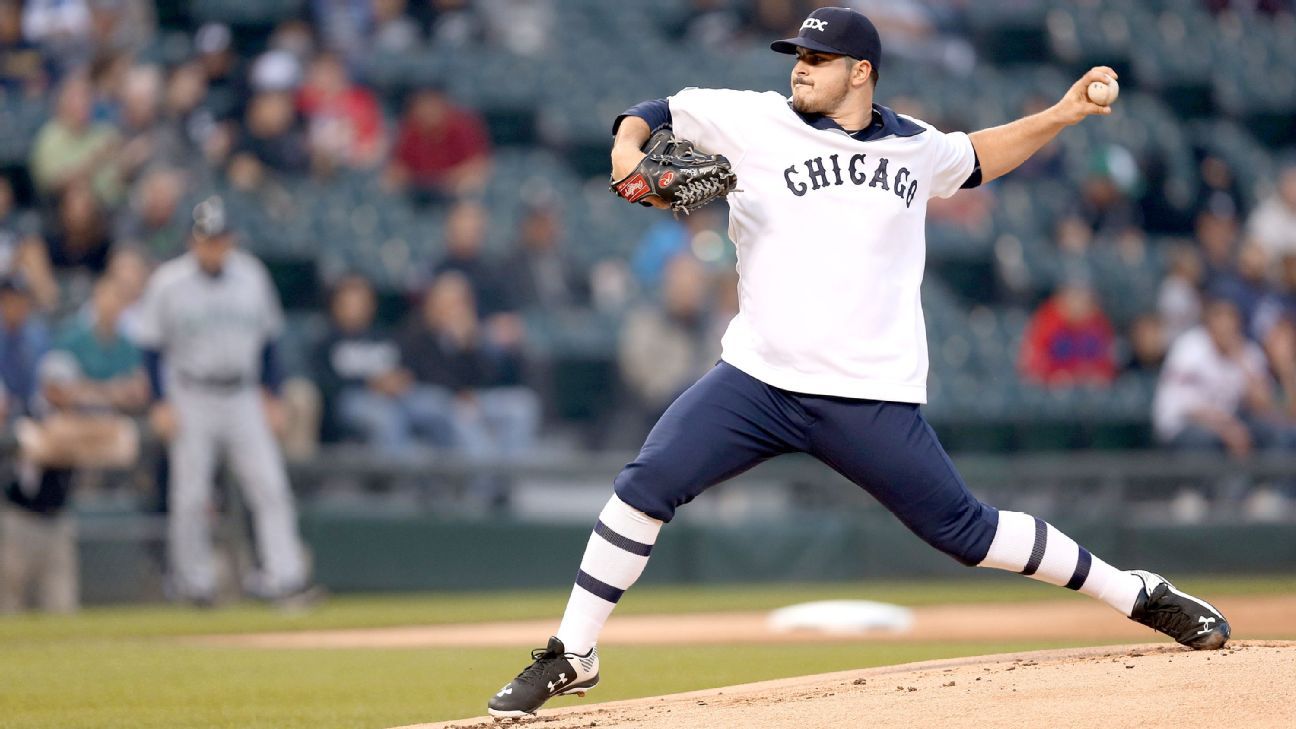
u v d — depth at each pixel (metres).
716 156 14.02
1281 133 68.00
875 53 14.70
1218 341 45.56
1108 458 47.88
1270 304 50.69
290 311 47.97
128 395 36.84
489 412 42.72
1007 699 12.62
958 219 55.44
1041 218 57.34
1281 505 45.56
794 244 14.52
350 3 57.25
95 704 17.95
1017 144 15.67
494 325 44.38
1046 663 14.99
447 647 25.75
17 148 50.47
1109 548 43.62
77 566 36.09
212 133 49.16
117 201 46.31
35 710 17.45
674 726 12.77
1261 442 45.59
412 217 50.31
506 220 51.84
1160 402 45.84
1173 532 44.22
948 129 59.62
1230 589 37.91
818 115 14.76
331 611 34.62
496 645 26.16
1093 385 49.19
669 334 44.44
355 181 50.59
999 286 54.56
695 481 14.59
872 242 14.55
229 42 52.72
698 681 19.58
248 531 37.09
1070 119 15.63
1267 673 12.82
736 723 12.62
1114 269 55.69
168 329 34.19
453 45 59.03
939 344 50.75
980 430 47.41
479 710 17.12
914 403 14.68
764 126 14.66
